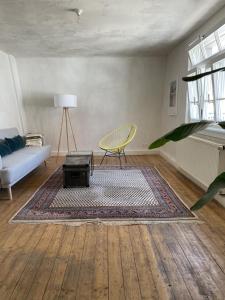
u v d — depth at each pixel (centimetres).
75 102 512
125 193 314
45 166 474
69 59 536
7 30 350
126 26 339
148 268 168
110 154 570
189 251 187
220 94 307
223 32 287
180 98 435
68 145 576
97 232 217
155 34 378
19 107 538
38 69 540
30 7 270
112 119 569
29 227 227
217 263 173
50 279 159
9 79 500
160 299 142
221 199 270
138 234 213
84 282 156
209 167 291
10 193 297
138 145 582
